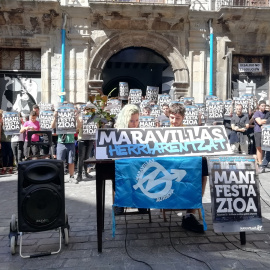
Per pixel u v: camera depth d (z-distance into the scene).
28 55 11.87
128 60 12.59
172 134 3.43
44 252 3.19
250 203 3.12
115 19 11.48
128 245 3.31
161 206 3.08
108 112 3.85
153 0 11.99
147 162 3.12
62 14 11.38
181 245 3.29
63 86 11.51
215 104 8.63
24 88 11.89
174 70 12.04
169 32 11.96
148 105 9.12
